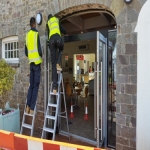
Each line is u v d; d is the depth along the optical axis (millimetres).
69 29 6352
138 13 2711
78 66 9898
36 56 3498
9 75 3719
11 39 4934
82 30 6211
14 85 4730
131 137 2842
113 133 3438
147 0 2629
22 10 4426
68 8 3494
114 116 3416
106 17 5078
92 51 8695
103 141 3463
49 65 3949
